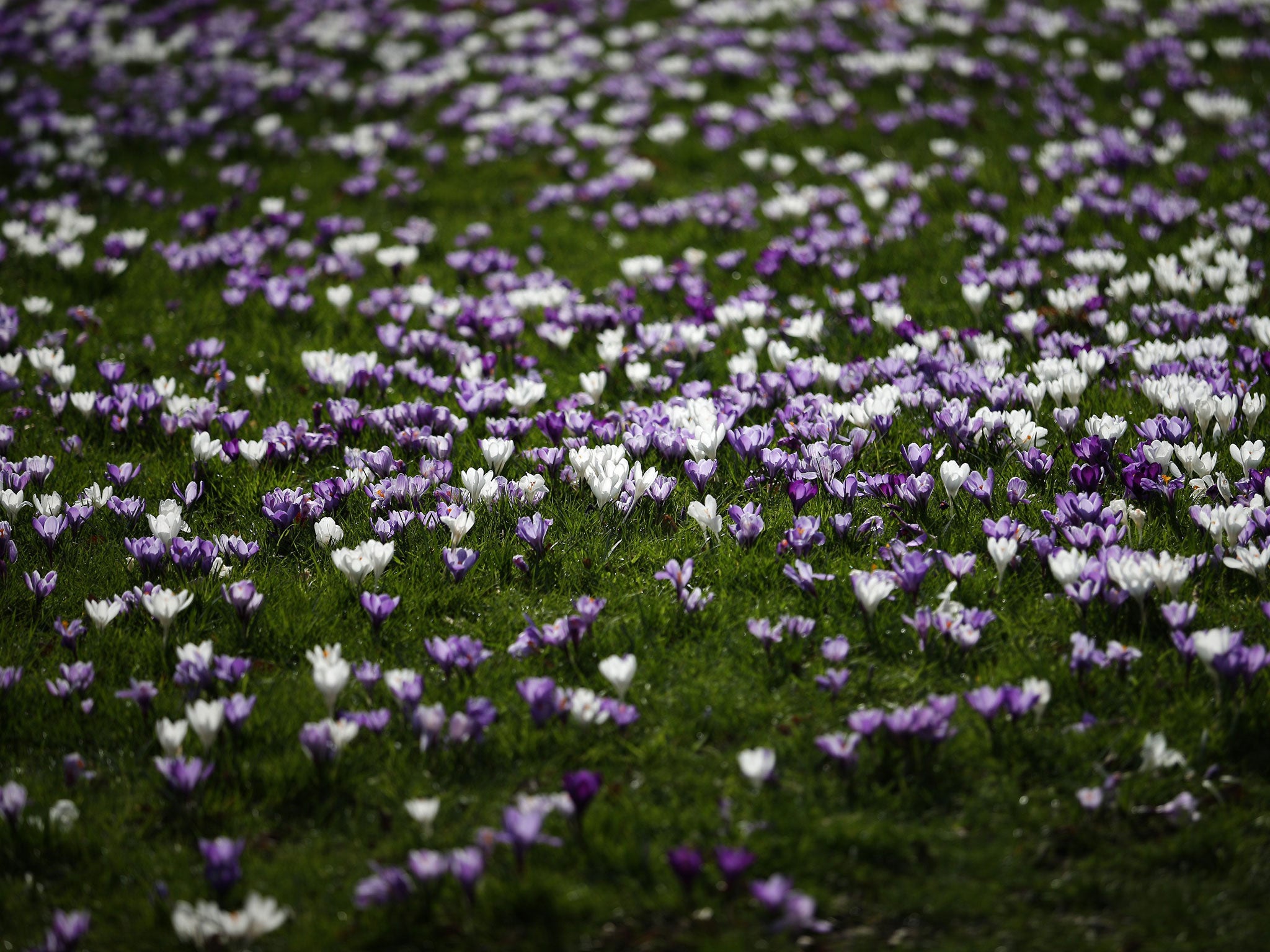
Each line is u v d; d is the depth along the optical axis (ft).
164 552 15.43
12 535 16.47
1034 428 16.88
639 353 21.97
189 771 11.18
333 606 14.80
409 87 45.93
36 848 11.00
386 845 10.96
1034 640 13.62
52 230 32.35
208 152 40.81
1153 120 36.35
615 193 34.63
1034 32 46.34
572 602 14.90
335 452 18.94
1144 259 25.73
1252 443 15.53
